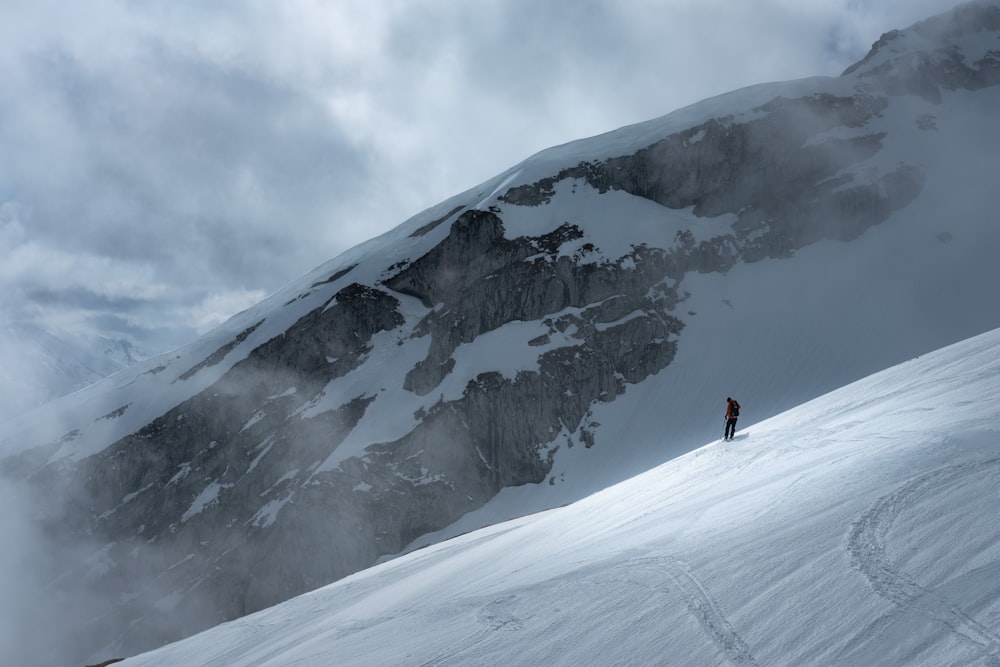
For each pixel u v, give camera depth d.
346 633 19.69
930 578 8.99
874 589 9.21
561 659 11.25
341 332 122.38
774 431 23.11
